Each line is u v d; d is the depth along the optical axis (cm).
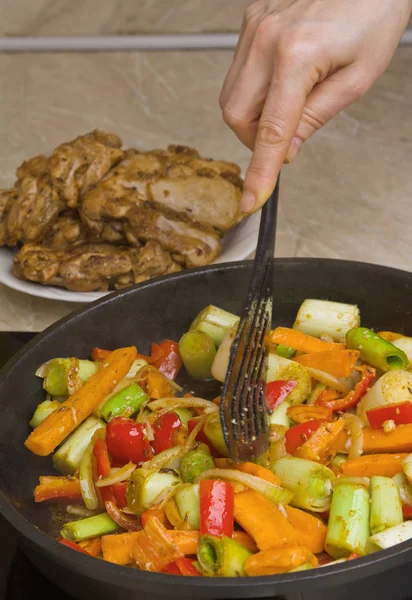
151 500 67
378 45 77
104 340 78
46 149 113
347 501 65
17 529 62
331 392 74
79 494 69
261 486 66
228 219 91
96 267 88
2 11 150
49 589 66
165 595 59
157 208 91
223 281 80
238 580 58
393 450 69
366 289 80
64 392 74
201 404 73
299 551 62
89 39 147
